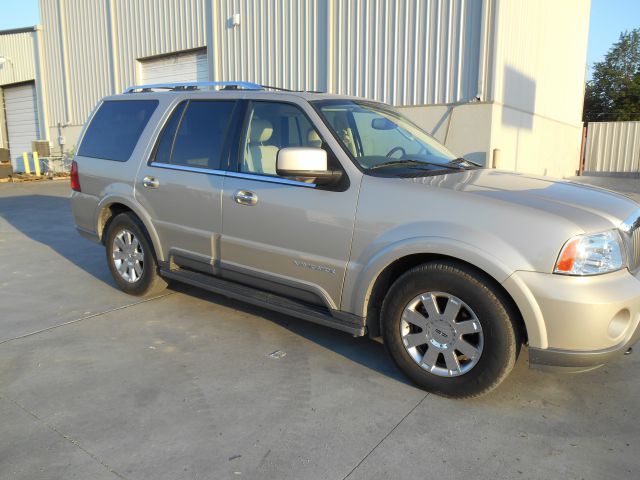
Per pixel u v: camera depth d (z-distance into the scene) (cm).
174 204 440
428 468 255
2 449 266
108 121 522
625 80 3744
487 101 928
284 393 325
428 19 972
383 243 323
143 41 1569
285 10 1191
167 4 1471
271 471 251
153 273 481
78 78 1825
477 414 303
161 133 463
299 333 419
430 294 315
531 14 1155
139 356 376
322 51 1137
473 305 299
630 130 1900
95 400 315
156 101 482
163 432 282
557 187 343
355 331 344
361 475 249
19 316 457
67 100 1880
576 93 1803
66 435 279
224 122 420
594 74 3912
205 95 441
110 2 1636
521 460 262
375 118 408
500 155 986
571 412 307
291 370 356
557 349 282
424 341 321
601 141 1947
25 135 2147
